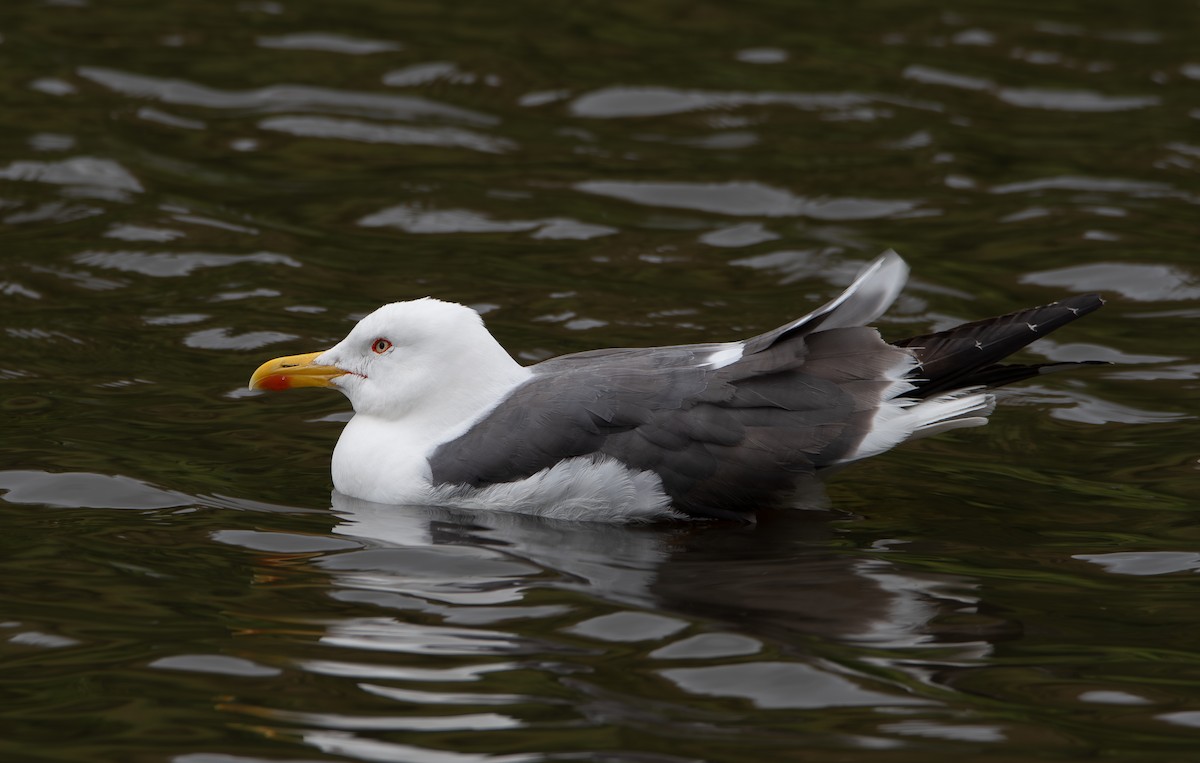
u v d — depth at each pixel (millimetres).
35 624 10023
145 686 9227
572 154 21703
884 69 24734
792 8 27500
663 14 27188
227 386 15086
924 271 18156
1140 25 26812
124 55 24578
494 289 17609
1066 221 19594
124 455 13234
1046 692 9258
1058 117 23031
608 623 10156
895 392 12242
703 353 12703
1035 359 16141
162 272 17891
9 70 23766
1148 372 15711
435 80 24047
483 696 9125
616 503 12188
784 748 8555
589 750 8508
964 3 27875
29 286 17375
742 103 23359
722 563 11305
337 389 14312
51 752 8508
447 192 20391
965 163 21438
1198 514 12359
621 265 18406
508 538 11820
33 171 20484
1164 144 22016
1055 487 13023
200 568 11016
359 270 18078
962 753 8523
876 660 9672
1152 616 10375
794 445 12078
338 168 21141
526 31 26266
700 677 9391
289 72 24203
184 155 21312
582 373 12625
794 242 19031
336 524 12023
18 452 13180
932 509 12539
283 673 9406
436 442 12750
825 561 11352
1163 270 18125
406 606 10391
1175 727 8844
